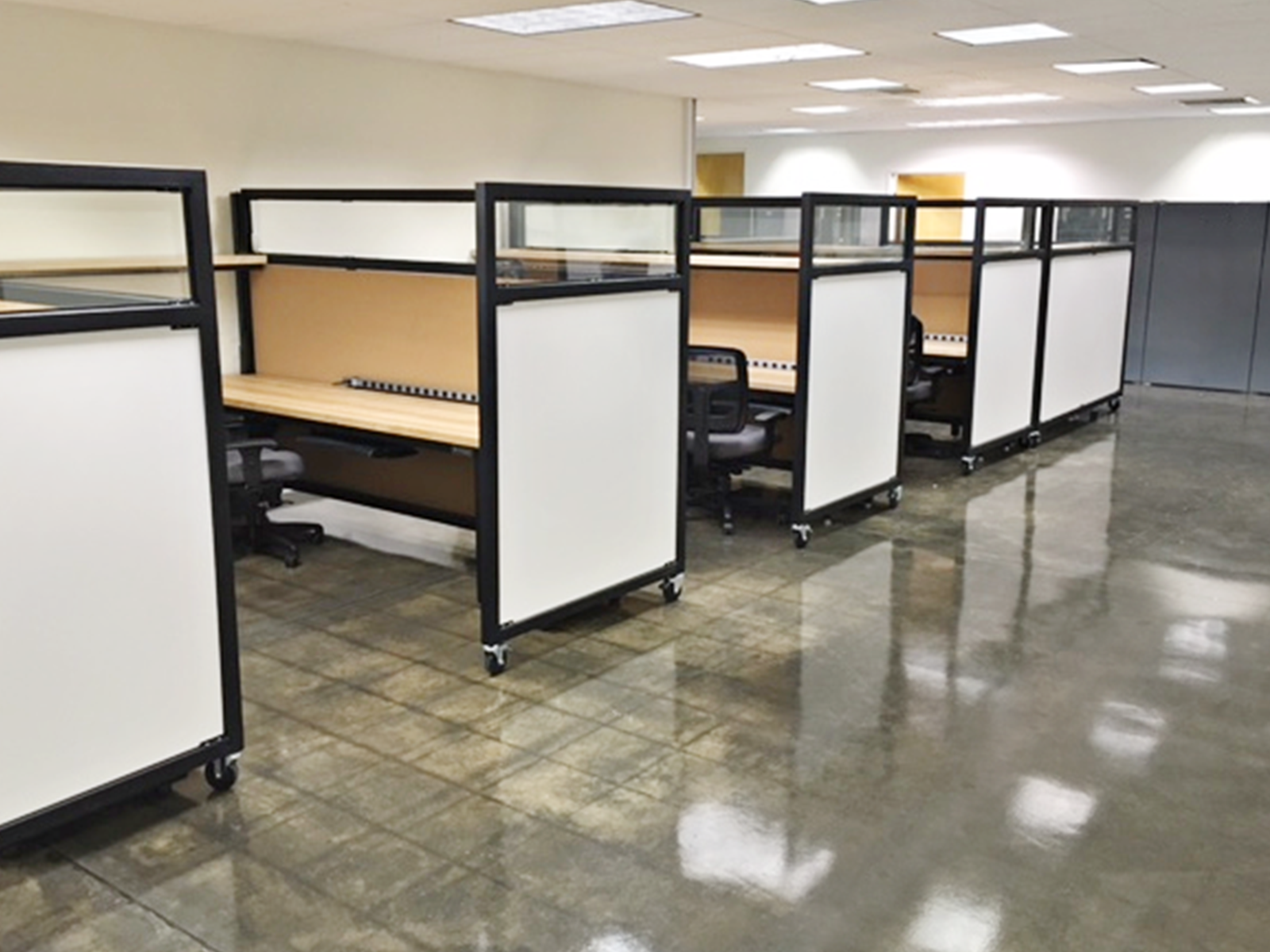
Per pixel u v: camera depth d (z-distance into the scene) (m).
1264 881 2.60
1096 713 3.48
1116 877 2.61
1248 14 5.59
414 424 4.35
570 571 3.95
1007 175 13.16
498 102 7.77
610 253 5.11
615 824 2.83
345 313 5.27
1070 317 7.70
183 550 2.71
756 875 2.61
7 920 2.42
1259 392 9.96
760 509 5.88
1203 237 10.02
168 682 2.74
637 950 2.34
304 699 3.57
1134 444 7.67
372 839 2.75
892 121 12.52
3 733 2.46
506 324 3.51
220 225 6.09
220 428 2.72
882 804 2.93
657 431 4.19
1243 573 4.89
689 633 4.13
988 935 2.39
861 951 2.34
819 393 5.12
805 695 3.61
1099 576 4.83
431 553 5.14
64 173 2.34
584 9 5.55
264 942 2.36
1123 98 9.93
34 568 2.45
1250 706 3.55
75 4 5.17
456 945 2.35
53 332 2.38
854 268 5.18
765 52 7.02
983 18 5.77
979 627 4.21
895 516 5.79
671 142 9.54
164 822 2.82
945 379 7.55
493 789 3.00
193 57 5.88
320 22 5.70
